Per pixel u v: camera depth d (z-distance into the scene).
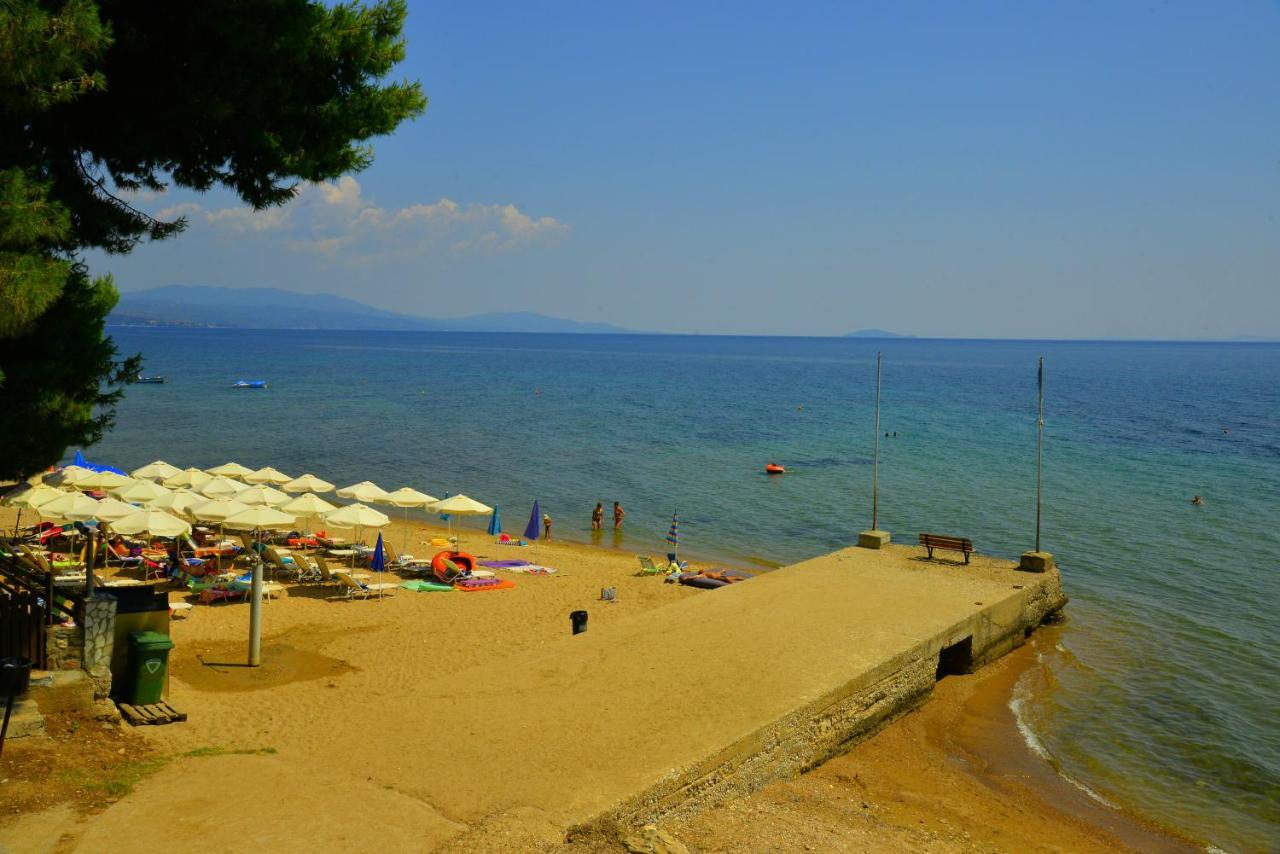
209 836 8.16
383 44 12.60
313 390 105.19
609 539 33.78
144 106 10.94
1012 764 14.79
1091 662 19.80
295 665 16.47
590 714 12.40
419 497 26.38
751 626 16.98
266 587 22.06
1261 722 16.75
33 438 11.20
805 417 80.56
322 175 12.78
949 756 14.89
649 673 14.22
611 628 16.73
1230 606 24.41
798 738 13.02
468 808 9.30
